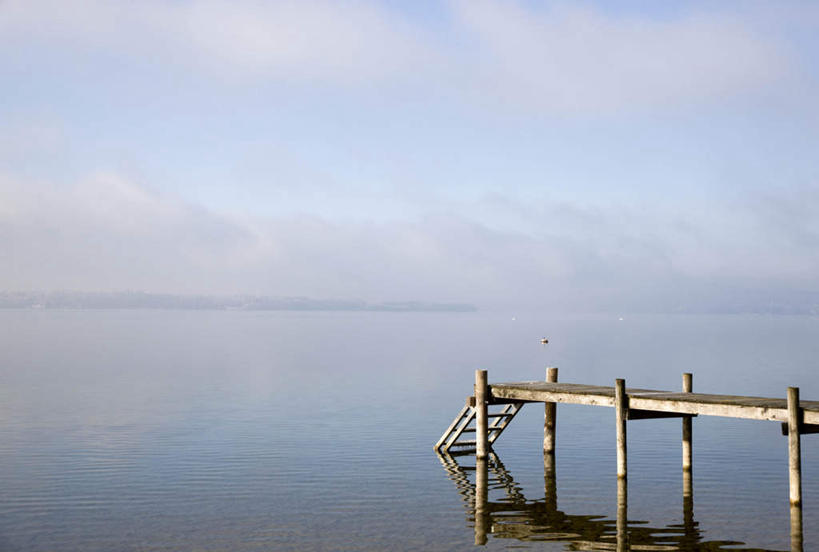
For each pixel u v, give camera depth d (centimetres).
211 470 2428
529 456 2733
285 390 4731
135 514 1928
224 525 1841
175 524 1848
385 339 12238
